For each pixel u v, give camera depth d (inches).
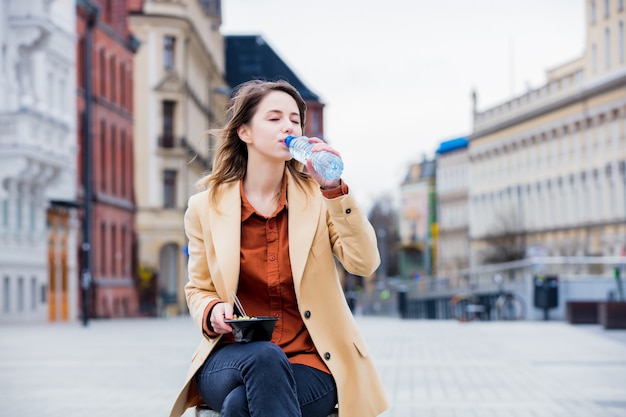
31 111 1804.9
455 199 5388.8
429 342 1031.0
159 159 3127.5
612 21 3240.7
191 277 228.5
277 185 224.5
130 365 757.3
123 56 2647.6
